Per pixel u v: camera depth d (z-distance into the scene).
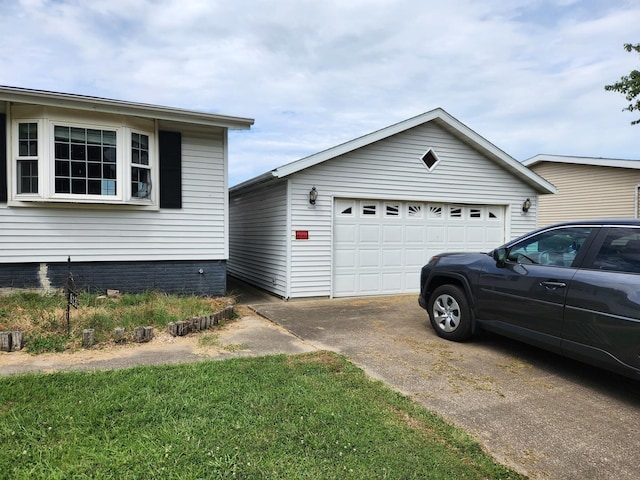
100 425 2.89
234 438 2.76
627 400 3.75
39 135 6.78
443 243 10.23
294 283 8.77
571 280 4.06
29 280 7.07
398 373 4.29
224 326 6.19
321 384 3.80
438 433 3.02
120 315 5.89
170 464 2.45
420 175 9.80
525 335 4.57
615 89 15.70
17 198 6.87
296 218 8.73
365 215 9.44
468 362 4.70
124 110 7.09
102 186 7.19
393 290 9.73
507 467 2.64
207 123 7.71
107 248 7.48
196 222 8.08
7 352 4.59
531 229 11.10
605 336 3.71
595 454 2.84
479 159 10.41
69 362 4.32
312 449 2.68
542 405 3.61
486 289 5.07
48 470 2.36
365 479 2.39
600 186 16.00
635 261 3.69
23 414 3.02
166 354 4.70
